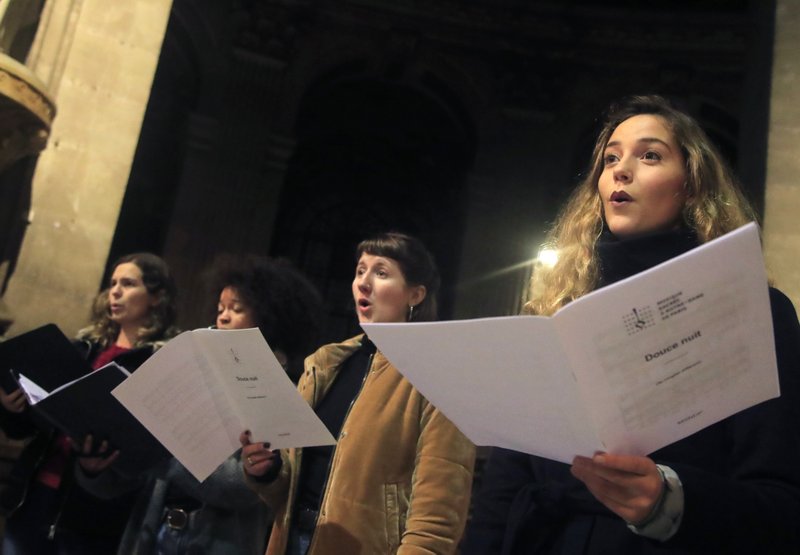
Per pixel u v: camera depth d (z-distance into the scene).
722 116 14.57
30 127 4.15
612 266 1.54
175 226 12.74
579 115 14.92
